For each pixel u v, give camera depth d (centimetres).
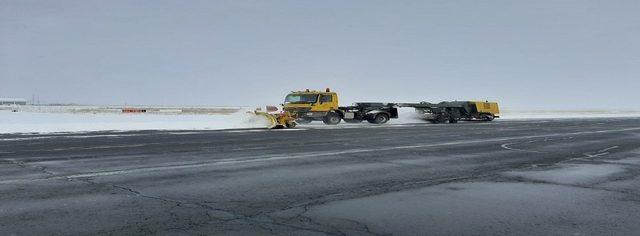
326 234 517
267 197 704
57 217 567
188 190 748
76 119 3609
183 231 519
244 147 1454
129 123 2822
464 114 3869
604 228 554
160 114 5266
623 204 681
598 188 808
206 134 2020
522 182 863
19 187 754
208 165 1037
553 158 1248
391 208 642
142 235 502
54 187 757
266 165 1048
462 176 927
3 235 494
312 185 807
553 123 3538
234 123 2672
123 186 773
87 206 626
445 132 2311
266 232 520
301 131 2280
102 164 1038
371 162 1123
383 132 2253
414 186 811
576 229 548
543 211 634
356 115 3247
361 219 582
